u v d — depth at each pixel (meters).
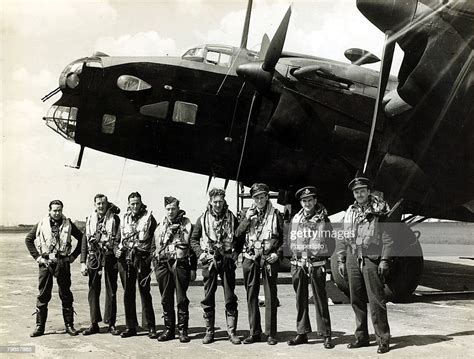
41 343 6.05
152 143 10.83
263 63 9.38
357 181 5.93
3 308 8.50
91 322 6.68
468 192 9.48
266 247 6.07
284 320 7.48
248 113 10.59
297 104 9.66
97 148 11.02
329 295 8.86
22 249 27.62
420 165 9.46
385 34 7.89
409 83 8.18
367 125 9.72
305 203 6.02
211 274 6.12
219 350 5.68
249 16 11.23
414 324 7.04
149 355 5.45
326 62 10.12
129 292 6.48
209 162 10.95
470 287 11.54
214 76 10.65
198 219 6.26
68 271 6.58
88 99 10.68
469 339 6.09
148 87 10.59
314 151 10.03
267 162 10.74
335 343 5.99
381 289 5.65
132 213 6.58
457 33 7.61
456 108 8.28
